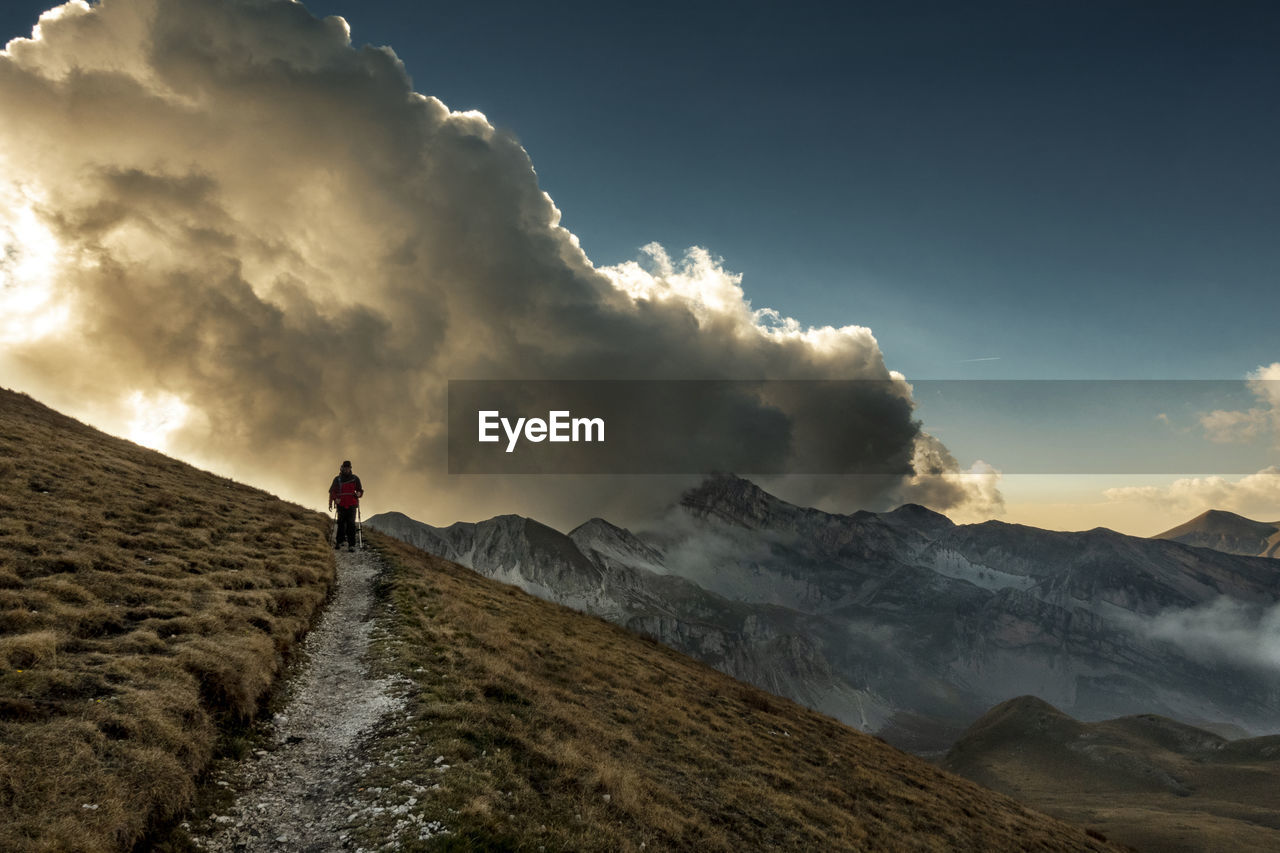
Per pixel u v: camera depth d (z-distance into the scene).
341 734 15.56
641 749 21.16
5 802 9.17
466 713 16.92
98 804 9.83
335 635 22.64
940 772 43.47
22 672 12.22
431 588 30.91
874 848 21.19
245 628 18.27
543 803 13.74
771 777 24.45
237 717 14.68
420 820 11.74
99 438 40.38
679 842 14.89
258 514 33.62
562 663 28.20
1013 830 33.34
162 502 28.88
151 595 18.47
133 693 12.77
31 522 20.89
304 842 11.19
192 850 10.38
